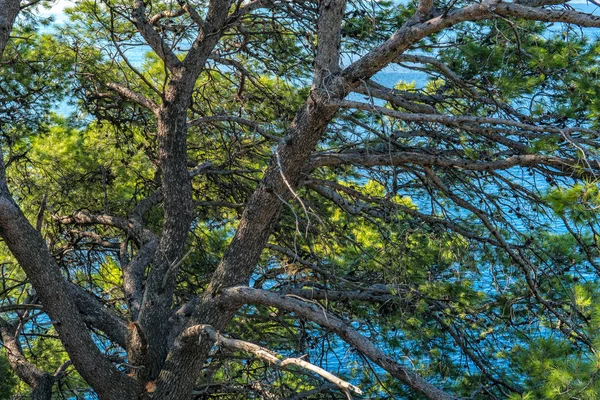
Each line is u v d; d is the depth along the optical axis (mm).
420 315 9375
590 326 5852
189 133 12648
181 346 7973
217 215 12516
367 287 9367
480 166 7551
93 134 12672
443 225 8875
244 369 10430
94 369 8016
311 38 9812
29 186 11938
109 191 12242
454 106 8445
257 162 12469
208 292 8109
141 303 8664
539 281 8938
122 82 12039
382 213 9375
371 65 7148
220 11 9055
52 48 11500
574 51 7066
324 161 8133
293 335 10609
